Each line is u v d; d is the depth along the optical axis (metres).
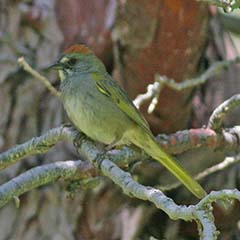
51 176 9.34
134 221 12.33
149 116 12.18
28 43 12.21
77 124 10.33
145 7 11.40
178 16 11.40
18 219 11.72
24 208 11.75
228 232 12.90
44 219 11.78
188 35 11.57
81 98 10.29
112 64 12.22
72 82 10.48
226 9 9.27
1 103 11.95
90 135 10.33
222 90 13.34
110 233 12.13
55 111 12.05
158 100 11.93
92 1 12.25
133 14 11.55
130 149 10.19
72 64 10.66
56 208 11.84
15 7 12.23
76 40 12.26
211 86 13.33
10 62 12.05
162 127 12.39
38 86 12.05
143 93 12.14
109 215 12.15
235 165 12.78
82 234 11.97
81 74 10.54
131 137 10.31
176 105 12.03
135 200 12.35
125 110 10.27
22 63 10.38
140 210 12.37
